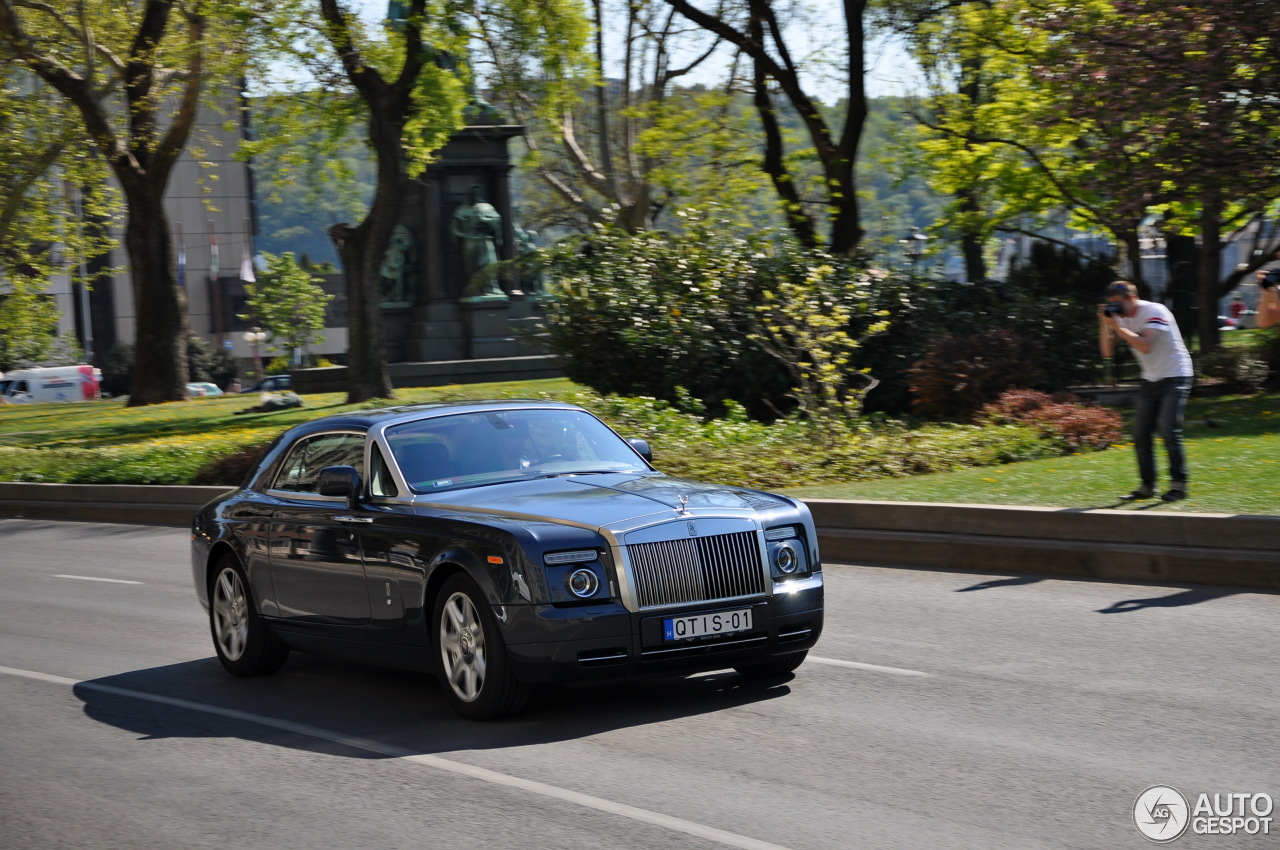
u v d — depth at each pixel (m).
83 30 40.81
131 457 26.45
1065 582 12.09
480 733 7.81
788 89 32.62
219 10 35.41
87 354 108.00
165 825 6.39
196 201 123.25
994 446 18.95
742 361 25.16
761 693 8.55
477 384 45.88
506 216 50.09
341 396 42.81
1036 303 27.20
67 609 14.02
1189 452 17.22
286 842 6.03
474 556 7.87
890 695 8.36
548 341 25.83
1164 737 7.12
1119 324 13.46
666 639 7.75
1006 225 36.66
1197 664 8.76
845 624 10.82
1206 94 22.67
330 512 9.15
